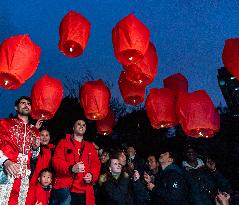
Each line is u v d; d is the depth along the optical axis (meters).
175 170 5.51
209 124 3.70
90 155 5.80
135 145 18.56
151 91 4.31
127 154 7.39
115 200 5.55
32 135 4.88
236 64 3.23
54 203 5.42
